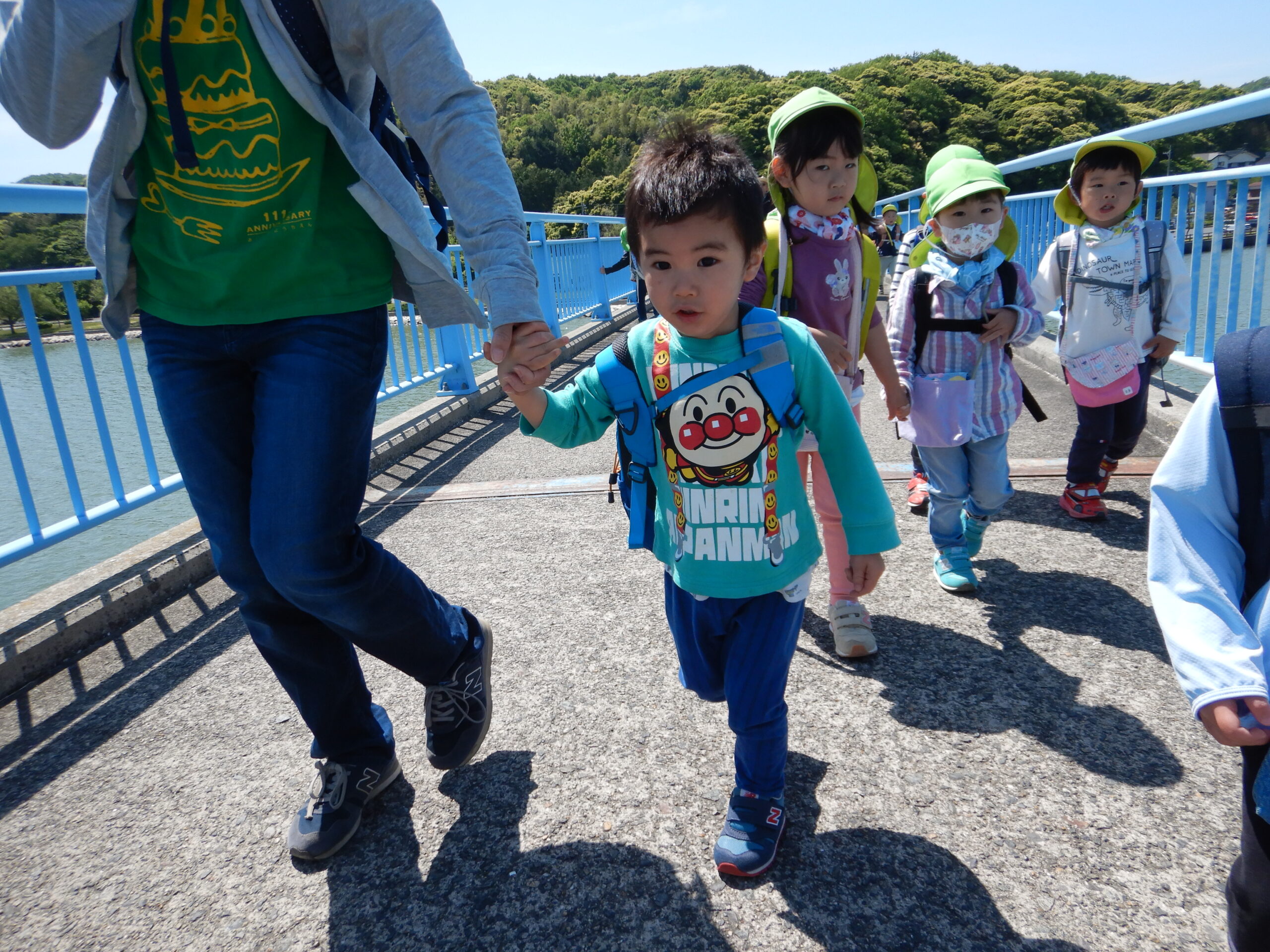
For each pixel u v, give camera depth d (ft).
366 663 8.32
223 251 4.73
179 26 4.42
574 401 5.40
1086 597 8.70
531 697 7.39
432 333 19.06
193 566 10.64
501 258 4.64
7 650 8.41
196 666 8.55
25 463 12.61
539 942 4.83
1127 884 4.95
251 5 4.36
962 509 9.36
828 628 8.37
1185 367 14.92
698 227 4.47
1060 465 12.97
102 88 4.74
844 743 6.48
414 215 5.01
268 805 6.29
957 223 8.71
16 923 5.28
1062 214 11.05
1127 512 11.00
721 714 6.96
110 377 14.08
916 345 9.00
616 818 5.80
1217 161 21.80
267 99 4.55
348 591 5.03
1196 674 3.37
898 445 14.87
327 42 4.70
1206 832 5.32
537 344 4.64
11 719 7.79
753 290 7.50
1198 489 3.58
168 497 14.20
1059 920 4.72
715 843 5.49
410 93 4.81
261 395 4.95
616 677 7.64
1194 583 3.51
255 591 5.22
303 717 5.77
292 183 4.71
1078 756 6.15
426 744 6.77
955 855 5.26
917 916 4.81
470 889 5.27
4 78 4.78
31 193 8.64
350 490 5.02
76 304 10.01
